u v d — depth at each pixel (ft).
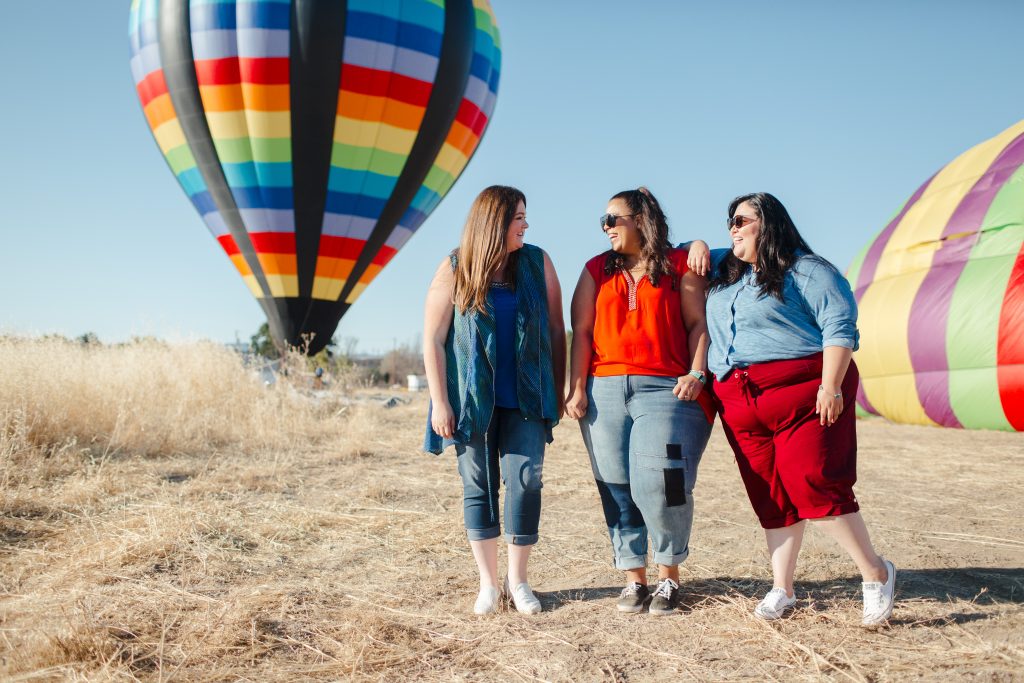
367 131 49.67
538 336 10.43
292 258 52.26
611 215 10.48
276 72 47.83
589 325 10.77
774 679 8.07
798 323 9.59
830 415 9.21
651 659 8.71
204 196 52.39
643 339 10.22
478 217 10.35
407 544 13.87
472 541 10.52
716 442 28.68
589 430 10.57
